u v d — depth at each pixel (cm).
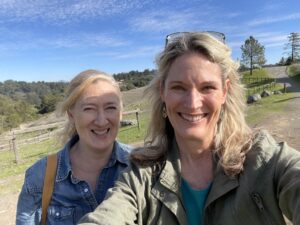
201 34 51
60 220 74
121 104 79
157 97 58
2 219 194
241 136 52
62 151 78
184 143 54
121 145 80
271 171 46
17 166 355
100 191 75
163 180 52
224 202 49
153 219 51
